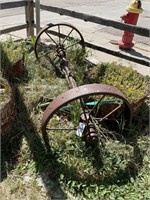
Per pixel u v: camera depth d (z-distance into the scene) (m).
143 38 6.20
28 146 3.08
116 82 3.79
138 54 5.43
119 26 4.09
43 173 2.83
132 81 3.81
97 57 5.05
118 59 5.00
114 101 3.22
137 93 3.49
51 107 2.78
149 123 3.40
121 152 3.02
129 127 3.34
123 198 2.61
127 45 5.53
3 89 3.41
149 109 3.52
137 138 3.25
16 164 2.92
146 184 2.73
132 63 4.91
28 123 3.39
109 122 3.38
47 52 4.70
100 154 2.99
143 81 3.82
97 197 2.62
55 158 2.97
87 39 5.95
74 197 2.62
